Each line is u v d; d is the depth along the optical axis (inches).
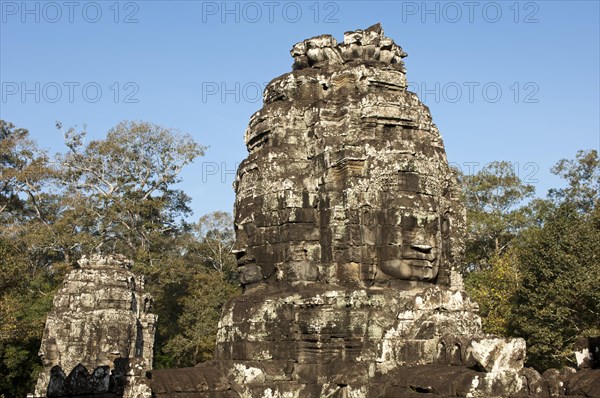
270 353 561.9
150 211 2012.8
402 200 578.2
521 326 1166.3
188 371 539.2
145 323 1032.8
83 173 2068.2
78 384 460.4
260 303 579.2
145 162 2076.8
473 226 1812.3
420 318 487.8
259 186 633.6
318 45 677.3
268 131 654.5
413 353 474.3
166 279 1797.5
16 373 1296.8
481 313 1430.9
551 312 1091.9
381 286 568.4
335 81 649.0
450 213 641.6
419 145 609.9
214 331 1656.0
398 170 585.6
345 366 516.4
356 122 610.2
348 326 534.3
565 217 1186.0
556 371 358.0
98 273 924.0
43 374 847.1
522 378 356.8
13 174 1959.9
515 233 1849.2
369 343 521.0
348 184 579.8
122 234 1975.9
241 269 647.8
